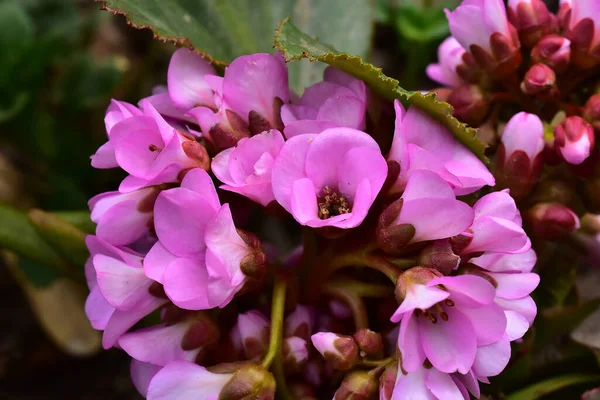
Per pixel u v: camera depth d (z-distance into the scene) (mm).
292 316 355
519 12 379
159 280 341
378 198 349
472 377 336
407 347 332
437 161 344
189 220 342
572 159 366
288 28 361
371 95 362
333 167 343
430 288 330
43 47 443
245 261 342
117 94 477
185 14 385
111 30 521
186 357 349
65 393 450
